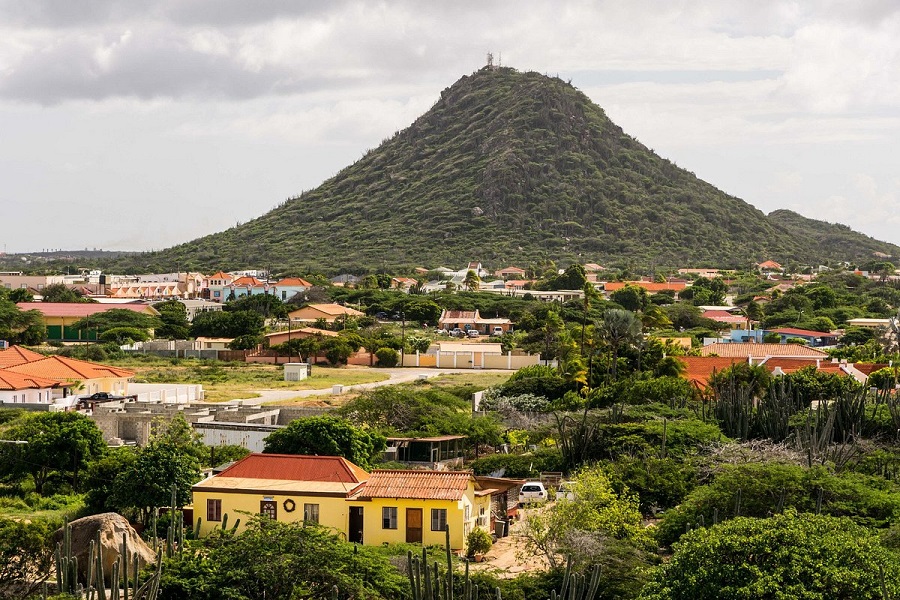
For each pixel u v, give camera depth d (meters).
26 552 58.84
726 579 48.03
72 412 96.94
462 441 100.56
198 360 192.00
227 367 183.75
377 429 101.12
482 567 62.56
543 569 61.41
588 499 65.81
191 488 69.25
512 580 56.78
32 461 86.69
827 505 66.62
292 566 54.16
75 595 51.25
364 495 66.81
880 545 52.97
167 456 73.56
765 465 69.81
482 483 79.12
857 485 68.81
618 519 64.75
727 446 83.56
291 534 55.69
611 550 58.81
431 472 70.06
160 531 68.88
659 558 60.62
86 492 85.06
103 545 57.88
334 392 149.38
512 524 75.19
